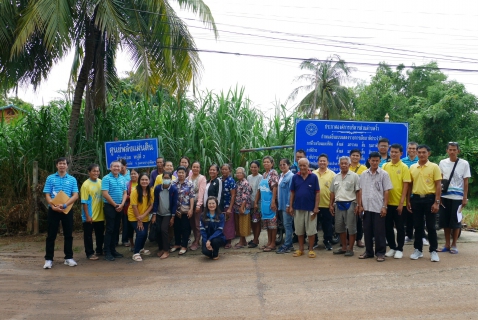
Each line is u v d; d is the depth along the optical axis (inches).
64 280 247.0
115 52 450.9
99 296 217.2
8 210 401.1
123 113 442.9
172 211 294.4
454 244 276.7
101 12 357.7
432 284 214.8
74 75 456.4
